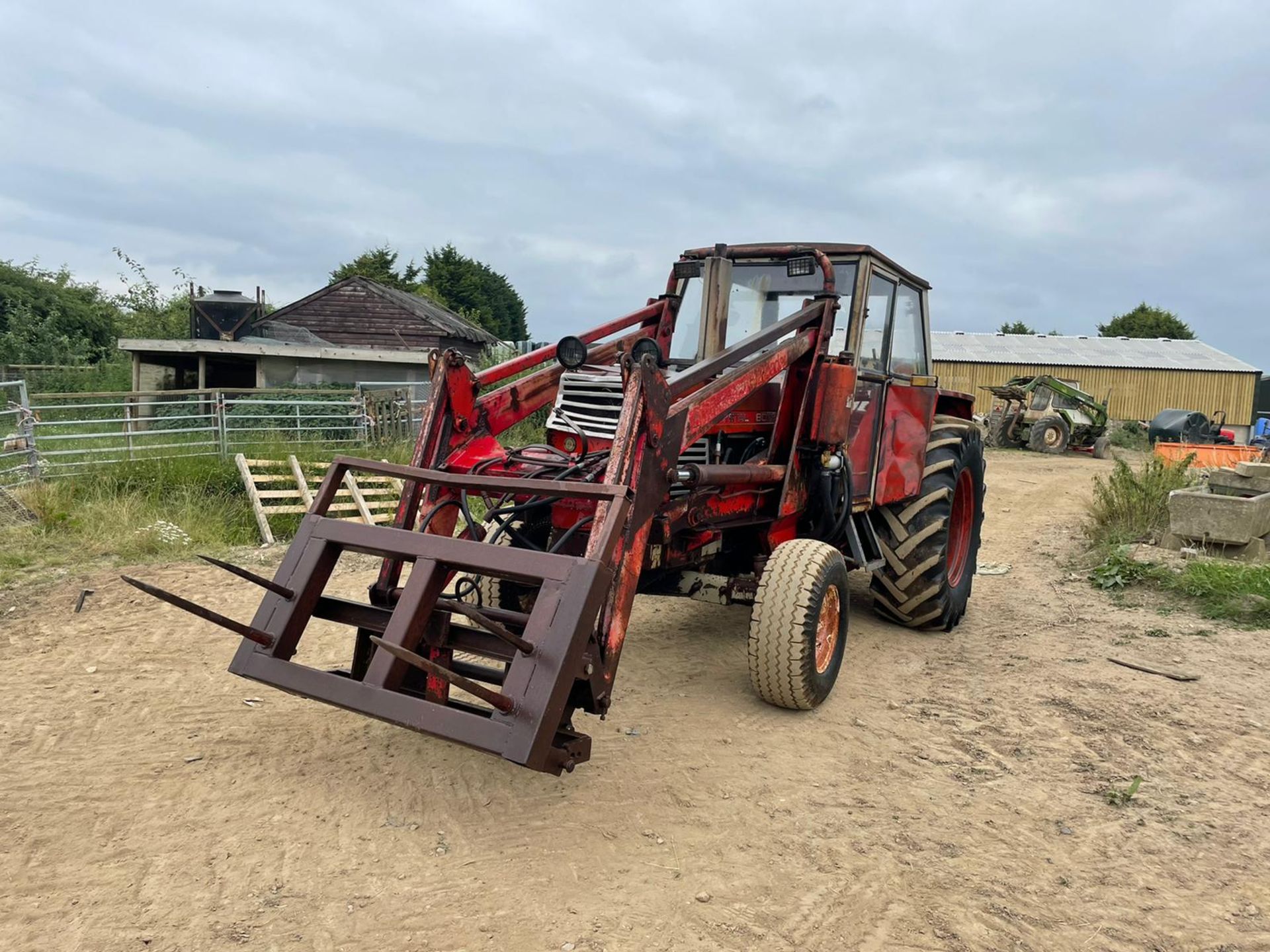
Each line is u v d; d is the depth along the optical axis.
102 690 4.60
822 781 3.82
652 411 3.60
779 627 4.30
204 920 2.75
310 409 13.02
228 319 18.36
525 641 3.02
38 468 8.88
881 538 5.81
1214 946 2.76
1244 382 34.56
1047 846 3.33
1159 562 7.12
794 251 5.18
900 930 2.81
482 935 2.72
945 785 3.80
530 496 4.46
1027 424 23.80
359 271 53.88
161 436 10.74
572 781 3.74
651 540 4.26
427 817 3.40
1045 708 4.63
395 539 3.46
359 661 3.69
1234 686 4.89
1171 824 3.48
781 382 4.89
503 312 66.31
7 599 6.14
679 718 4.46
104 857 3.08
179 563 7.27
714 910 2.89
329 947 2.65
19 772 3.69
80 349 27.44
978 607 6.69
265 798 3.51
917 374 5.93
